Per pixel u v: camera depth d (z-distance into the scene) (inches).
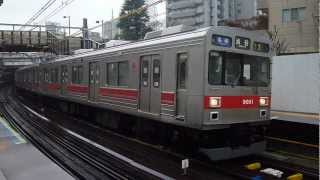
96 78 597.9
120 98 509.0
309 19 1227.9
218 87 352.5
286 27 1278.3
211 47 347.6
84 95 653.3
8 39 1371.8
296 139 463.2
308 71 459.2
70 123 701.9
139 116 458.9
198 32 358.9
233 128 374.6
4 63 1830.7
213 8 1940.2
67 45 1401.3
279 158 397.1
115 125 569.6
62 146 476.4
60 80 816.3
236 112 366.3
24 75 1472.7
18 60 1829.5
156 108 420.5
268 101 397.7
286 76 485.1
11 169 306.0
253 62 384.8
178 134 410.9
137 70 460.8
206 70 344.8
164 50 402.6
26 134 572.4
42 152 404.5
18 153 364.5
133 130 523.2
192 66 358.3
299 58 469.4
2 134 477.7
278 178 331.6
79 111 746.2
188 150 410.6
